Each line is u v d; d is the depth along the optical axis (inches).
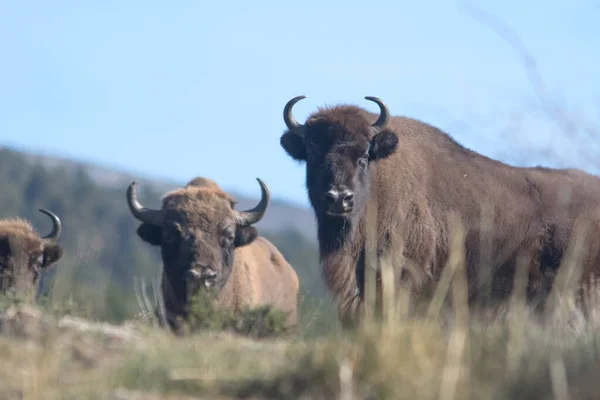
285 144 1674.5
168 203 1509.6
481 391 820.6
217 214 1482.5
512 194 1674.5
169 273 1473.9
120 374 874.8
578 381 827.4
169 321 1434.5
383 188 1604.3
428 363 848.9
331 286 1603.1
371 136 1600.6
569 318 1350.9
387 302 1042.1
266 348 986.7
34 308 1182.9
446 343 933.2
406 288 1555.1
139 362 899.4
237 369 895.7
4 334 1021.8
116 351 975.6
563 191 1696.6
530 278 1654.8
